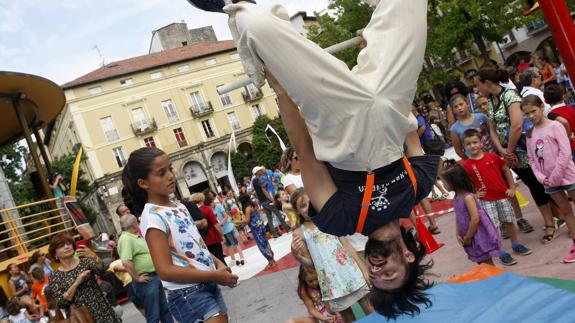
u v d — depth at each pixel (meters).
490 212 5.63
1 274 11.12
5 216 14.53
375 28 2.33
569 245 5.33
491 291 3.43
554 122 5.14
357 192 2.32
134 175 3.60
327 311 4.77
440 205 9.77
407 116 2.29
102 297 6.11
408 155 2.55
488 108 6.24
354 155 2.20
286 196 8.70
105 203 45.41
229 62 52.16
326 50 2.50
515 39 38.28
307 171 2.39
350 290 4.25
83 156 45.16
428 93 37.28
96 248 14.23
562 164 4.95
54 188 15.52
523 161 5.73
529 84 7.45
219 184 50.28
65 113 47.00
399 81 2.21
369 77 2.21
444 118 18.22
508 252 5.86
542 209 5.72
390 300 2.67
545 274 4.76
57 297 5.83
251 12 2.17
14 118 18.25
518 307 3.10
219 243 9.08
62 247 5.92
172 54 52.62
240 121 51.59
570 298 2.99
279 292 7.86
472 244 4.98
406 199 2.33
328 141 2.21
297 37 2.12
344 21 30.38
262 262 11.65
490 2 27.06
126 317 10.62
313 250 4.47
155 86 48.78
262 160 47.31
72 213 13.88
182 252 3.53
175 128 49.09
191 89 50.19
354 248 4.37
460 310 3.26
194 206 7.12
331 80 2.09
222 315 3.58
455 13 27.36
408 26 2.27
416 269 2.66
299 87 2.09
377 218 2.33
